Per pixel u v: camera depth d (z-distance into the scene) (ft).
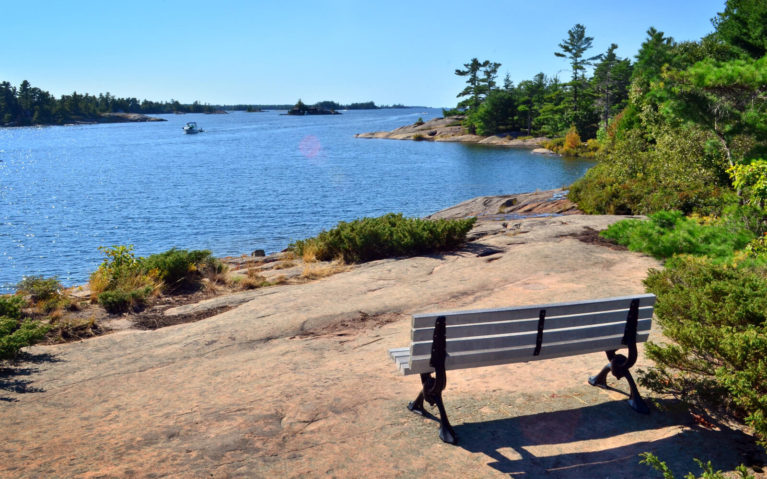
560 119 334.44
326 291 30.83
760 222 31.35
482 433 13.08
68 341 24.25
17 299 27.53
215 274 36.52
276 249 86.02
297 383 17.28
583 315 14.05
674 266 25.54
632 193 64.44
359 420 13.99
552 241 42.04
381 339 22.49
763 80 42.68
